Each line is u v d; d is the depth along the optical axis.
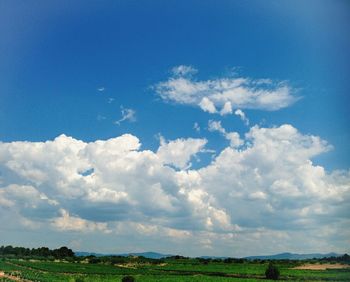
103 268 143.38
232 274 121.69
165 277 107.12
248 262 182.75
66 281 90.50
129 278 81.50
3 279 85.62
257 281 93.62
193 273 129.12
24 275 97.62
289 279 97.81
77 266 146.38
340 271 114.06
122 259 195.88
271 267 100.00
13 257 173.75
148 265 170.12
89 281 92.94
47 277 96.44
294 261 178.75
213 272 129.88
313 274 108.19
